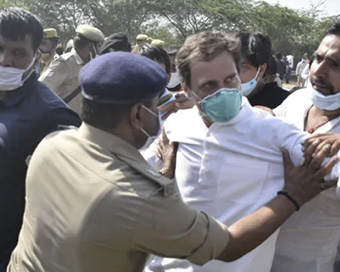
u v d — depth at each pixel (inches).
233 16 1332.4
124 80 53.7
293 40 1454.2
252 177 64.7
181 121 72.6
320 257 73.6
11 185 81.4
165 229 52.9
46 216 56.8
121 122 55.9
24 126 81.1
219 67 63.2
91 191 53.2
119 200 52.1
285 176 63.6
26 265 59.4
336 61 69.1
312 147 61.9
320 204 69.4
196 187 68.6
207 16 1323.8
